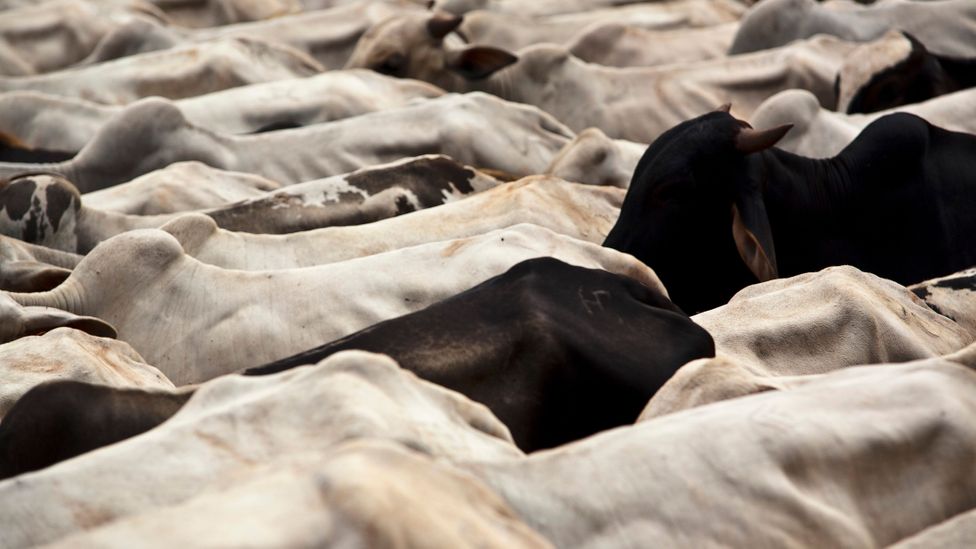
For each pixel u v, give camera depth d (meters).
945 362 6.41
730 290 10.96
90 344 8.74
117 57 20.78
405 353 7.33
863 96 15.73
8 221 12.46
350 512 4.47
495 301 7.71
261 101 16.58
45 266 10.76
